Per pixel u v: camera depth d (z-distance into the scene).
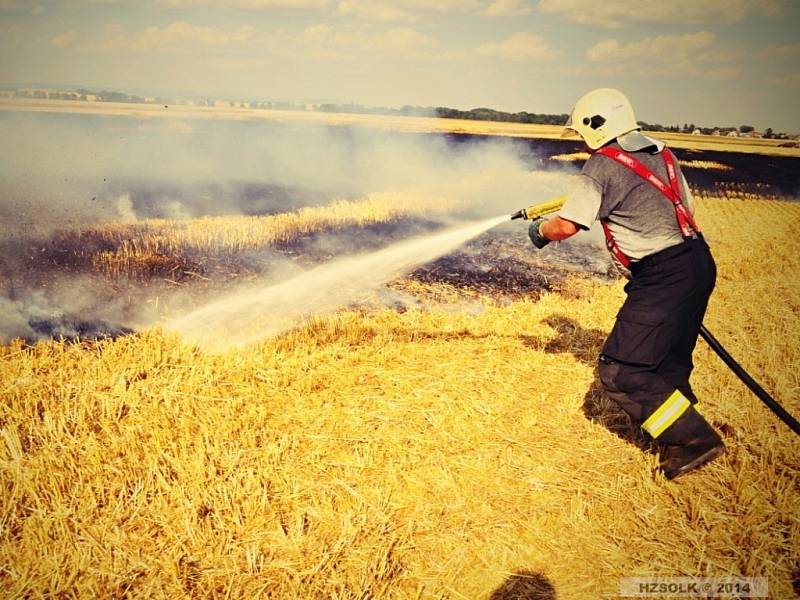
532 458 3.71
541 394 4.55
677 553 2.99
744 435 3.99
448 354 5.23
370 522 3.07
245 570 2.74
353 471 3.46
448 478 3.44
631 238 3.40
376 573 2.74
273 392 4.32
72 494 3.09
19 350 4.86
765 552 2.97
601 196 3.39
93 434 3.60
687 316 3.36
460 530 3.06
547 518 3.18
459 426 4.00
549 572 2.85
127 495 3.13
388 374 4.72
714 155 37.66
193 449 3.53
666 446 3.57
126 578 2.65
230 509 3.06
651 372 3.45
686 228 3.31
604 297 7.40
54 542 2.79
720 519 3.21
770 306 7.01
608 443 3.92
